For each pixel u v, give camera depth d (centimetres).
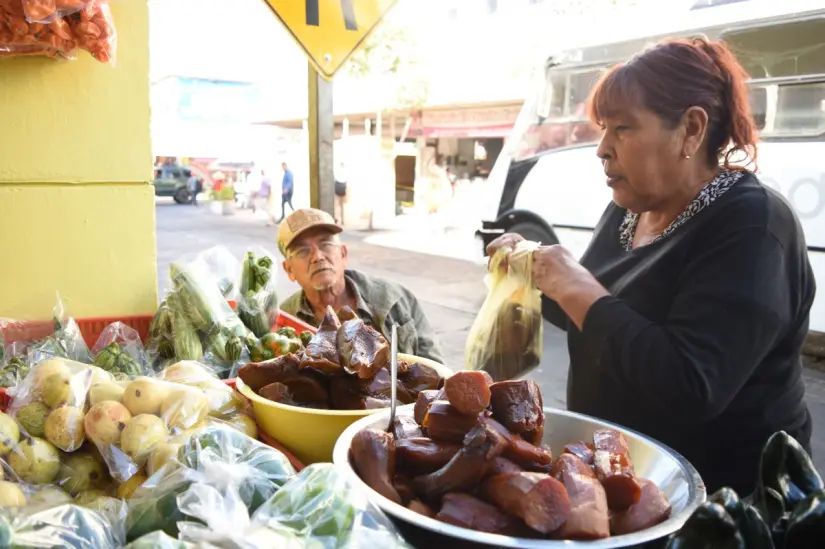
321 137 315
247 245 1384
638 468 122
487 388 112
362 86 1680
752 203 151
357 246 1422
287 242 267
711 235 154
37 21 187
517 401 115
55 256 237
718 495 97
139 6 234
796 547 93
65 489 138
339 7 250
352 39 255
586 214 708
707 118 155
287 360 159
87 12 197
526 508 95
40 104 227
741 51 593
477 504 102
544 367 618
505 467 105
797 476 107
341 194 1800
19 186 229
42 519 105
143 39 237
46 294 238
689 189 164
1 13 190
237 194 2545
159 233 1592
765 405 160
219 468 116
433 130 1583
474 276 1092
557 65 731
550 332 738
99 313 247
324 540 102
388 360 158
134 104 239
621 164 164
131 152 242
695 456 165
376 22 257
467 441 107
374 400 150
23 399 148
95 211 241
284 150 2369
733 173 163
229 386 172
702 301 148
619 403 175
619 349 153
